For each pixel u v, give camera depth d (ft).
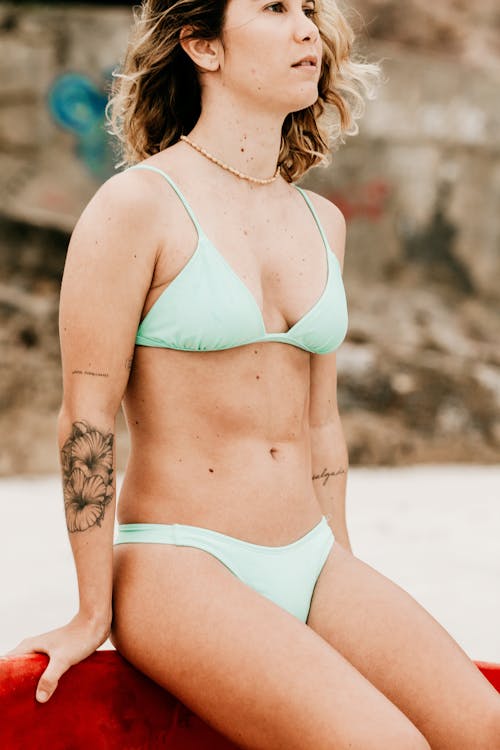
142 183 10.66
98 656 10.43
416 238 56.90
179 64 11.72
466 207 57.21
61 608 22.38
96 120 53.67
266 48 11.02
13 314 47.06
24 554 27.63
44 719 10.11
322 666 9.62
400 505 36.06
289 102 11.18
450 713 10.30
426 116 57.06
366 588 11.02
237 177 11.37
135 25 11.84
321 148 12.99
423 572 26.32
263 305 11.00
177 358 10.68
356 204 56.34
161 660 10.04
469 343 52.47
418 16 59.93
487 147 57.41
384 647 10.62
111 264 10.37
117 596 10.42
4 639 19.98
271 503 10.80
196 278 10.55
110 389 10.53
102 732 10.39
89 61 53.83
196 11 11.16
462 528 32.22
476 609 22.85
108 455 10.47
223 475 10.68
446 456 46.93
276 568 10.68
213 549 10.41
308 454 11.51
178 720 10.71
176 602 10.08
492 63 60.18
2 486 39.04
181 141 11.39
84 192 53.16
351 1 59.31
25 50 53.21
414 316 53.52
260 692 9.58
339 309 11.46
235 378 10.77
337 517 12.27
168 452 10.68
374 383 48.26
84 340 10.43
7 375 44.68
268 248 11.25
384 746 9.18
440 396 48.60
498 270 57.21
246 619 9.89
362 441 45.98
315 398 12.25
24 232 50.52
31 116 53.01
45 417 43.86
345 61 12.61
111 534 10.43
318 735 9.34
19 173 52.31
